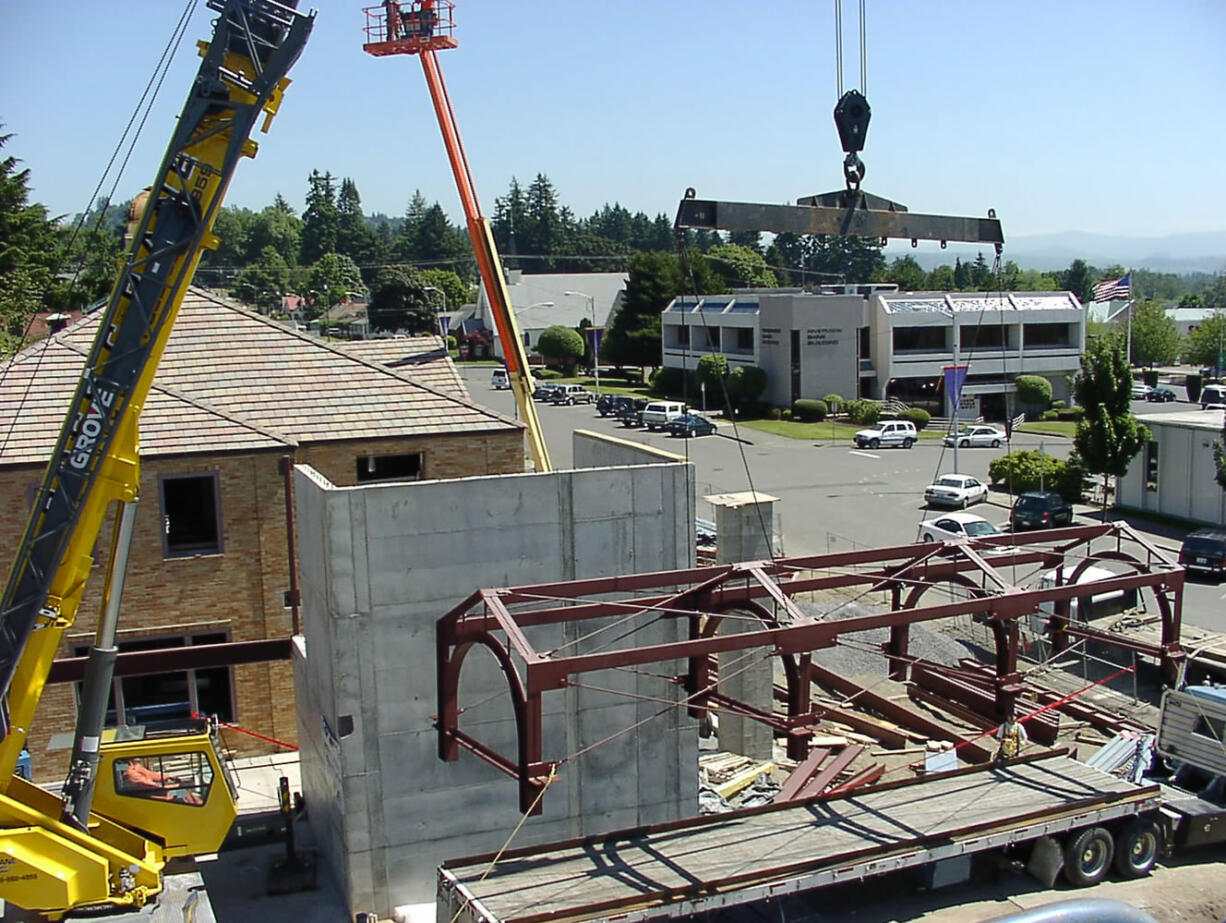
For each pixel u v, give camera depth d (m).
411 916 18.28
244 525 23.50
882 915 17.86
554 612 16.48
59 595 15.49
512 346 32.03
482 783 18.89
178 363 25.50
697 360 90.06
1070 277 184.50
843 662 28.14
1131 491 48.22
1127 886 18.95
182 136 14.92
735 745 23.64
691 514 19.64
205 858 20.09
